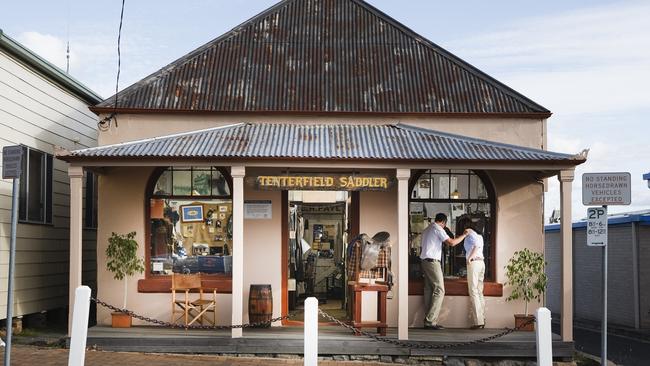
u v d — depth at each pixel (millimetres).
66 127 17531
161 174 15141
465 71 16547
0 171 14203
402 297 13250
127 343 13250
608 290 20938
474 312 14531
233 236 13234
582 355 14203
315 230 18531
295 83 16141
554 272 24828
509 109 15602
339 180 13438
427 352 13125
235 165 13305
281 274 14961
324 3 17953
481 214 15234
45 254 16281
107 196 15039
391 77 16344
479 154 13641
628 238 19688
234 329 13219
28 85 15391
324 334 13711
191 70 16328
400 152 13664
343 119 15586
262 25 17422
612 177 11117
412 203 15211
